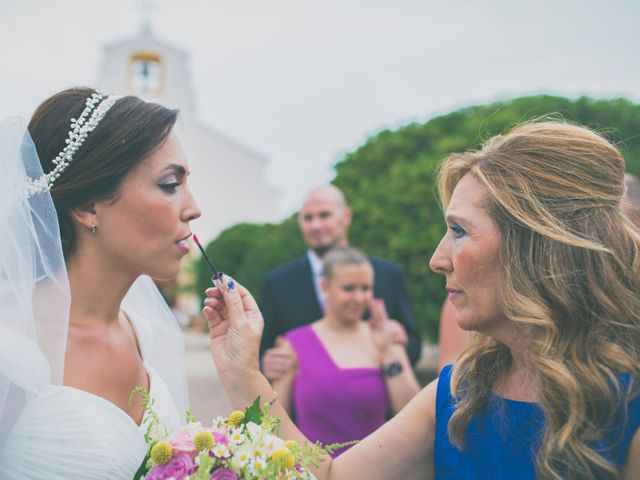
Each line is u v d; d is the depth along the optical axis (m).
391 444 1.81
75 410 1.67
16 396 1.61
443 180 1.74
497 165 1.61
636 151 10.70
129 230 1.79
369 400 3.28
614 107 11.37
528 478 1.52
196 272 19.86
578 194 1.55
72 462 1.63
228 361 1.94
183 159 1.86
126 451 1.71
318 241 4.43
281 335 4.36
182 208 1.84
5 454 1.61
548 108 11.33
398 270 4.48
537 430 1.54
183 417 2.23
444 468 1.68
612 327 1.50
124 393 1.89
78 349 1.81
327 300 3.49
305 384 3.33
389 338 3.41
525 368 1.62
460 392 1.70
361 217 10.02
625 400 1.45
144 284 2.22
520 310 1.52
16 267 1.66
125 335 2.00
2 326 1.63
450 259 1.65
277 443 1.58
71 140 1.77
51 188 1.76
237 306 1.95
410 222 9.66
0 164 1.70
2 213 1.67
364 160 11.31
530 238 1.55
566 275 1.51
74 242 1.83
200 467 1.47
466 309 1.62
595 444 1.45
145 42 32.09
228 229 19.11
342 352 3.38
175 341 2.25
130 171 1.78
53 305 1.70
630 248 1.54
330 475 1.82
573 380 1.46
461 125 11.34
